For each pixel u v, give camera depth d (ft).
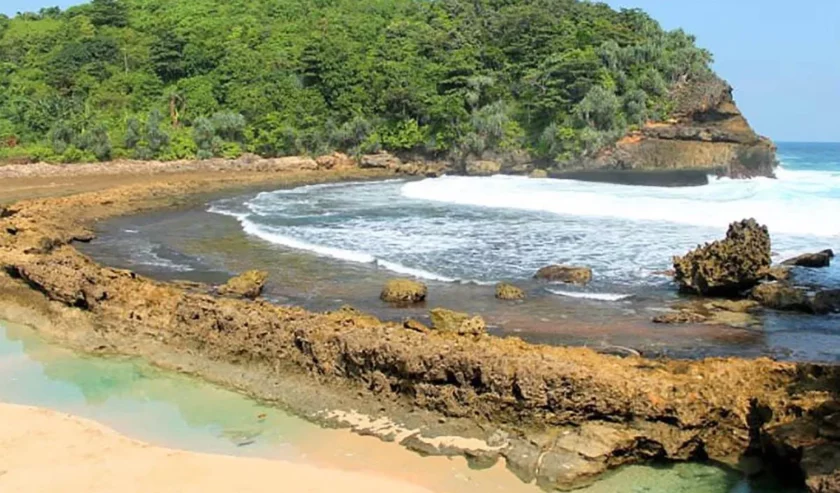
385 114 225.56
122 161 191.62
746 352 45.21
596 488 34.45
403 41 255.09
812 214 89.51
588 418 37.32
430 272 68.33
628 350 45.62
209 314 51.55
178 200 130.52
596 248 76.43
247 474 35.63
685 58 216.13
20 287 64.34
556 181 156.35
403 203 120.26
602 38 224.12
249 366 47.98
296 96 227.61
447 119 216.74
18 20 305.53
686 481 34.83
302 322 47.44
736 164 182.19
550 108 207.21
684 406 36.24
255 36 262.88
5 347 55.31
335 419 41.45
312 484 34.60
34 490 34.42
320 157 211.41
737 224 60.49
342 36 256.93
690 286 59.47
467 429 38.68
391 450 37.93
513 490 34.17
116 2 296.92
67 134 195.52
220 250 82.17
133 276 62.13
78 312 58.49
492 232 87.45
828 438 31.99
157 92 238.27
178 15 291.17
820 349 45.60
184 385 47.55
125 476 35.60
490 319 53.21
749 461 35.53
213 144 208.54
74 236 89.35
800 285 59.77
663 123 200.95
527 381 37.73
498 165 204.44
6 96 220.02
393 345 41.96
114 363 51.67
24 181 160.35
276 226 97.30
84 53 245.45
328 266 72.23
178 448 39.17
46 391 47.24
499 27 245.24
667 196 112.27
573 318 53.21
